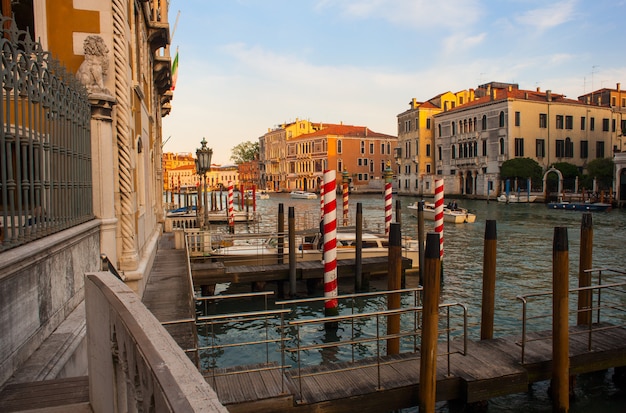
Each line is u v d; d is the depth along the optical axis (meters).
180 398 1.69
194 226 29.03
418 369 7.05
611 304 12.89
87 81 7.04
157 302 9.21
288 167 90.25
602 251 21.64
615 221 33.09
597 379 8.41
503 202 50.41
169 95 22.52
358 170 79.81
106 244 7.04
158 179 20.78
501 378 6.79
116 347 2.88
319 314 13.23
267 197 71.38
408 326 11.78
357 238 15.01
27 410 3.52
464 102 65.88
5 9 9.28
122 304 2.81
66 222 5.48
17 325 3.93
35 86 4.54
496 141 53.12
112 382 2.93
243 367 7.08
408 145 68.06
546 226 30.81
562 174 49.56
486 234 8.32
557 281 6.96
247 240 21.86
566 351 6.97
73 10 8.07
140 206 11.20
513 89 57.81
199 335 11.64
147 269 11.02
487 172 54.50
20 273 3.99
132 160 9.16
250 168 110.19
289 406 6.17
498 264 18.98
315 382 6.66
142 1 11.55
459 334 11.12
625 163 43.34
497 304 13.44
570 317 12.09
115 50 8.23
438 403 7.45
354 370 7.04
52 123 5.04
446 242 24.72
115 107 8.22
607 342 7.95
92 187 6.98
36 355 4.22
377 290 15.47
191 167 133.00
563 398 6.99
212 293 14.34
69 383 3.96
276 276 14.62
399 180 70.81
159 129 21.09
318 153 80.62
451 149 60.56
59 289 4.94
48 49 8.01
